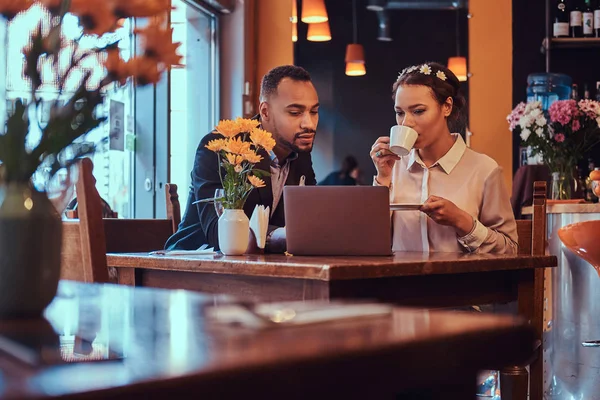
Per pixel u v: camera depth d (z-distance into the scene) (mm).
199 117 5938
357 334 738
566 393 3770
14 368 626
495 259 1985
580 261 3689
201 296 1109
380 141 2709
